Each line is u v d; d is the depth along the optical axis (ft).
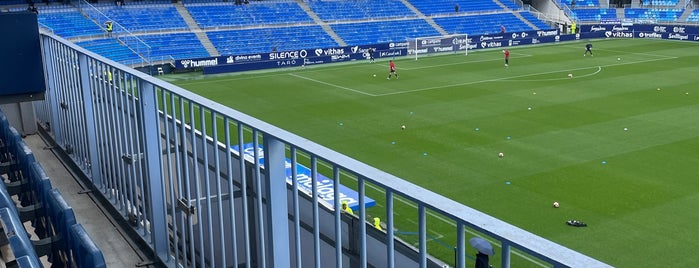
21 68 20.84
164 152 19.39
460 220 6.70
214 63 126.21
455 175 56.49
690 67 120.26
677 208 47.34
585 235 42.86
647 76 110.32
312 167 9.53
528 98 91.71
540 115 80.28
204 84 110.42
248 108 88.84
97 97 19.40
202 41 140.26
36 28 20.95
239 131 11.62
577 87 100.42
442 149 65.21
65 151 23.61
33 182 15.44
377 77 114.42
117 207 18.84
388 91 99.55
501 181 54.49
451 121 77.71
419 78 112.16
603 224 44.65
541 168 57.77
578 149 63.98
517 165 58.90
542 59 135.85
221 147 17.20
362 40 156.04
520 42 163.94
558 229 43.96
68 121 22.71
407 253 13.29
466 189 52.75
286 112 85.76
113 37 130.72
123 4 146.30
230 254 18.63
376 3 173.88
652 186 52.29
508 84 104.12
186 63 123.95
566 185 53.01
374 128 75.15
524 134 70.59
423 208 7.45
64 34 125.70
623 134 69.92
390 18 169.27
